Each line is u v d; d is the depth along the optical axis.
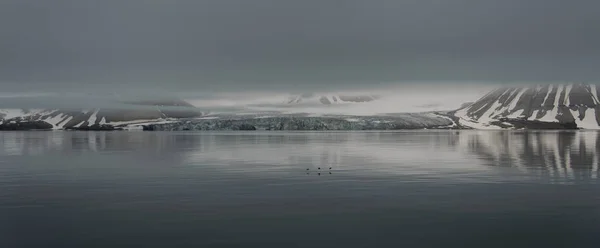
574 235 21.91
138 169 48.22
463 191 33.44
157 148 83.06
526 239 21.38
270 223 24.34
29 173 45.16
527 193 32.38
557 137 126.44
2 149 81.25
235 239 21.58
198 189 34.88
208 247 20.48
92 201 30.23
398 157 61.91
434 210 27.17
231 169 47.91
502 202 29.30
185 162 55.69
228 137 139.25
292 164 52.81
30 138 131.50
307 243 20.97
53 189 35.16
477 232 22.48
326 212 26.80
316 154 67.75
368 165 51.41
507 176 41.19
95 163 54.88
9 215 26.41
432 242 21.05
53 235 22.41
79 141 111.38
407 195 32.00
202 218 25.48
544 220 24.62
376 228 23.31
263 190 34.28
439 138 126.12
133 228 23.48
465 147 83.00
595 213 26.08
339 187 35.59
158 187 35.84
